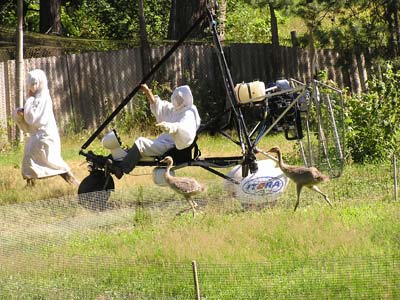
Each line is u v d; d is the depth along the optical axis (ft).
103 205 66.23
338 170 77.30
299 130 77.51
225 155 98.32
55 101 122.01
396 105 89.40
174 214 66.54
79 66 124.16
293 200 70.13
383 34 122.93
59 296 49.70
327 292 46.88
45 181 84.94
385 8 123.24
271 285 48.29
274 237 58.65
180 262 53.36
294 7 120.16
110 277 51.72
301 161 86.17
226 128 76.69
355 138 88.28
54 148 82.58
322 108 81.20
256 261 53.26
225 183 69.10
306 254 54.80
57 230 63.05
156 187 67.46
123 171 73.82
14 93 115.14
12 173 89.86
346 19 121.60
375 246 56.18
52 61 122.01
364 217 63.98
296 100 73.67
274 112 76.95
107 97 125.80
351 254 53.98
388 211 65.77
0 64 114.52
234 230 60.54
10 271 53.88
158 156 73.97
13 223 63.26
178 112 74.38
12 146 111.55
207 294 48.34
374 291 46.47
